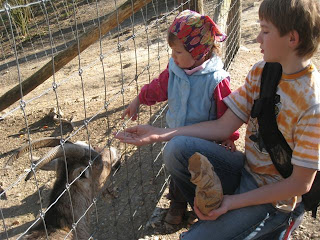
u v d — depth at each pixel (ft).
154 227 10.63
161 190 12.09
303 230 9.93
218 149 8.14
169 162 8.09
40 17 43.19
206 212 7.03
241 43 25.40
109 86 23.65
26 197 14.56
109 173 11.39
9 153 17.94
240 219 7.29
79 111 20.38
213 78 8.43
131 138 8.18
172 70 8.79
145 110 18.02
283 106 7.01
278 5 6.41
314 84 6.79
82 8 42.75
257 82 7.65
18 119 20.90
